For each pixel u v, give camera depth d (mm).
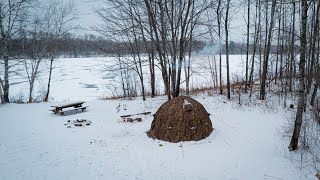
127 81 22609
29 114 11812
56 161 6195
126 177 5406
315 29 11414
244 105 12344
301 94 6258
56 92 26156
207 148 6945
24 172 5539
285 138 7508
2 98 15297
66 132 8734
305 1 5980
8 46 16141
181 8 12906
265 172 5520
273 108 11320
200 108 8062
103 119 10633
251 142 7391
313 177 5141
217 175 5449
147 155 6566
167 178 5359
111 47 15047
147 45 14312
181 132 7438
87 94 24703
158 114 8172
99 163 6105
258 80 22219
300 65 6219
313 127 8172
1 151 6773
